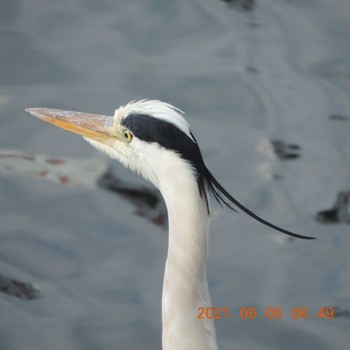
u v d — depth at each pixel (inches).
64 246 504.4
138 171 333.1
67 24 655.8
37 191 534.0
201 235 309.4
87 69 614.2
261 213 519.5
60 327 461.1
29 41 637.9
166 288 323.0
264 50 633.0
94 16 665.0
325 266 490.6
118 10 672.4
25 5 674.2
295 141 563.5
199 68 615.8
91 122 353.1
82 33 647.1
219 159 551.2
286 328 458.9
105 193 534.9
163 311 326.6
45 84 600.1
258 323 462.0
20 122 571.8
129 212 525.3
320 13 669.9
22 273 490.0
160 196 533.6
